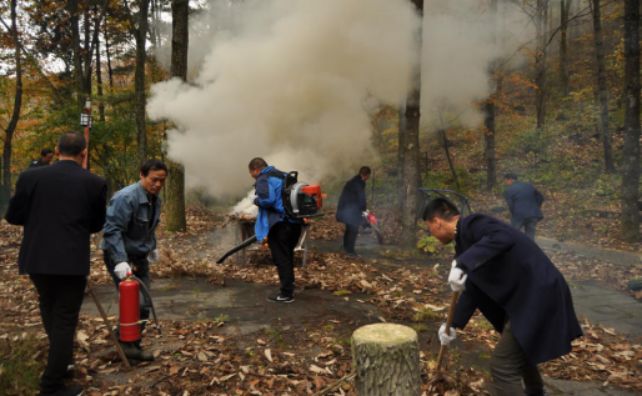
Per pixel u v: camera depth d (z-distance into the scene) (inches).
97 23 585.3
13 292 216.8
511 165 611.2
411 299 216.1
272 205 205.6
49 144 486.3
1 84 595.8
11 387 119.3
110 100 463.2
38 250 119.0
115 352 144.8
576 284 261.1
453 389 129.3
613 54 685.9
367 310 200.1
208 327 175.5
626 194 362.3
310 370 141.1
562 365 152.6
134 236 145.8
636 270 282.4
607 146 531.2
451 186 553.9
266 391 128.8
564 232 405.7
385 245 360.8
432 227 118.5
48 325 126.2
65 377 130.9
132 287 137.6
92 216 127.5
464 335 174.1
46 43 623.5
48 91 613.0
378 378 91.4
